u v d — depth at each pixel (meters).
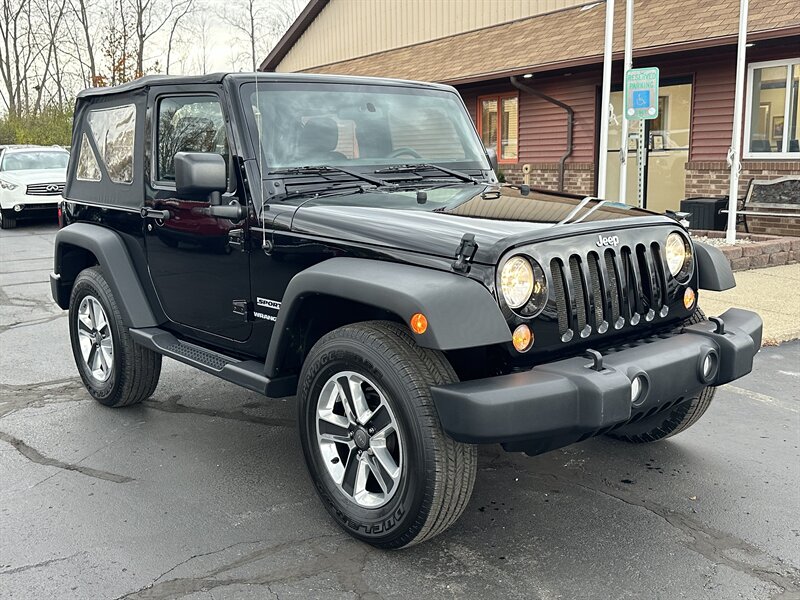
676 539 3.34
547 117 14.18
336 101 4.21
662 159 12.59
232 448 4.44
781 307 7.32
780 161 10.94
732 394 5.22
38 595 2.96
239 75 3.96
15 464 4.22
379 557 3.22
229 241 3.89
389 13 18.69
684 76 11.97
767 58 10.89
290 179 3.82
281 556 3.24
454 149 4.62
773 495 3.75
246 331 3.95
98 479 4.02
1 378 5.85
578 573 3.08
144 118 4.52
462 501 3.04
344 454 3.49
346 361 3.21
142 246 4.60
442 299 2.85
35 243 14.58
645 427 4.29
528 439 2.86
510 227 3.12
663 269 3.51
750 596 2.91
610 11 9.66
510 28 15.37
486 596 2.93
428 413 2.96
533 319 3.03
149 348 4.48
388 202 3.67
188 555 3.25
